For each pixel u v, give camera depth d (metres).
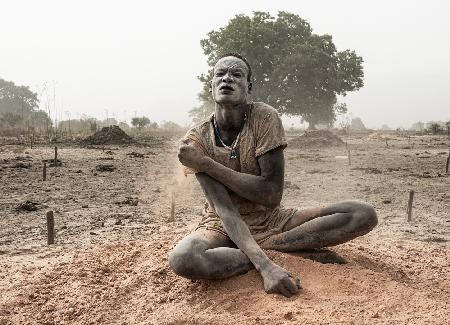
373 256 6.18
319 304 4.38
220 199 5.08
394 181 16.11
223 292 4.70
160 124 80.62
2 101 104.00
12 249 7.62
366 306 4.35
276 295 4.52
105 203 12.02
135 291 4.95
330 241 5.13
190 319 4.28
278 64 59.88
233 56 5.37
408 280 5.34
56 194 13.38
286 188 14.09
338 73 63.66
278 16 64.19
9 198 12.67
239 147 5.25
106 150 30.25
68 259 6.59
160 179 16.81
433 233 8.79
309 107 64.62
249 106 5.36
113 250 6.31
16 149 27.42
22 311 4.76
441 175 17.95
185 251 4.66
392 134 60.00
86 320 4.52
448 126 58.16
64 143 36.50
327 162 23.89
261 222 5.38
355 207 5.07
